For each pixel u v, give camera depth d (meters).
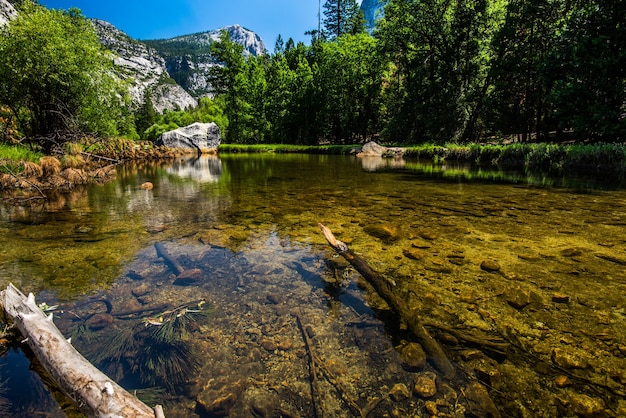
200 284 3.04
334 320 2.42
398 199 7.20
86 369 1.72
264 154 32.62
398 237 4.37
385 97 36.75
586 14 14.30
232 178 11.80
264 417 1.60
